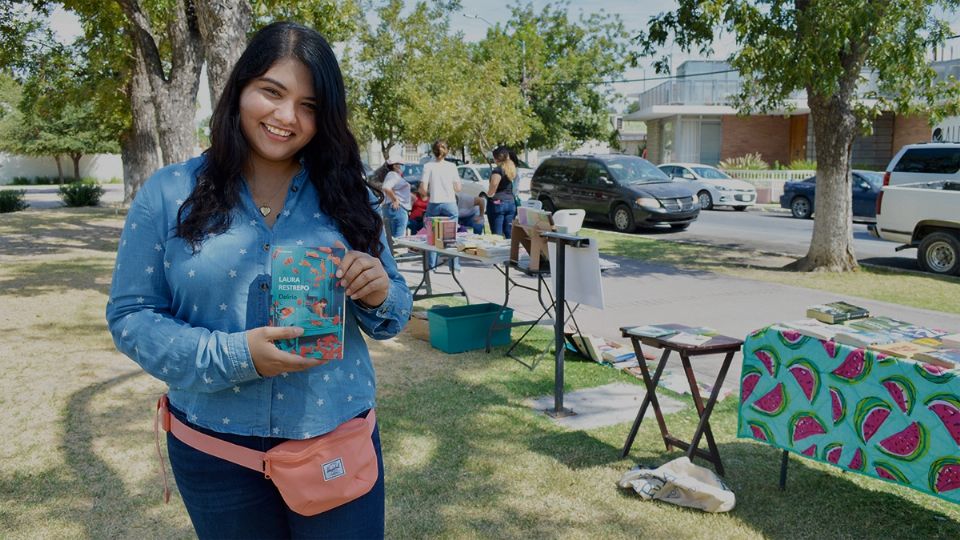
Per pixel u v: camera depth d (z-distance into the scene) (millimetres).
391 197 10125
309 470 1632
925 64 9500
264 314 1645
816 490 3664
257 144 1662
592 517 3393
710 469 3873
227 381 1543
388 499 3562
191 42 9086
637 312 7867
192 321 1639
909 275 10273
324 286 1556
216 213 1607
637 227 17047
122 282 1625
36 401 4887
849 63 9789
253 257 1645
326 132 1714
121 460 4012
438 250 6957
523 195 23562
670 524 3330
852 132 10242
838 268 10500
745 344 3650
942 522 3355
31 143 45125
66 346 6215
